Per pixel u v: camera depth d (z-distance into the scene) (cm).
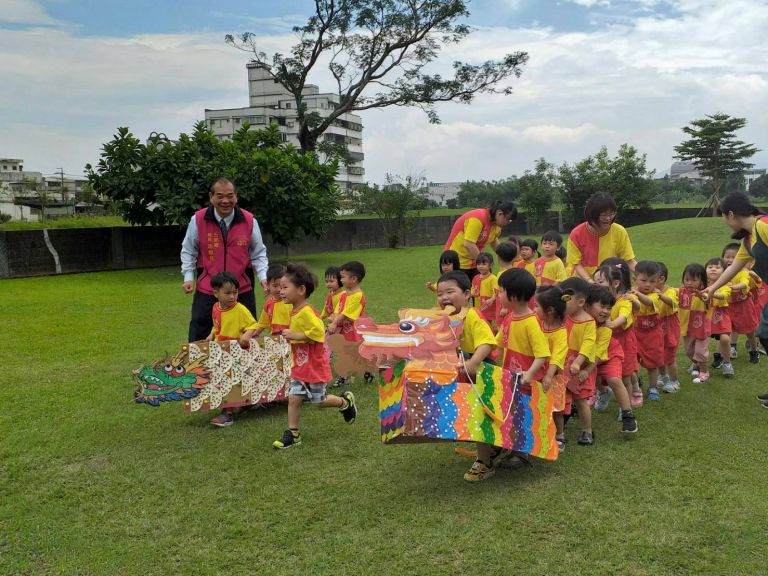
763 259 539
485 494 387
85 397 584
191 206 1584
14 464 436
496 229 746
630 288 536
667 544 326
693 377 645
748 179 6562
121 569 312
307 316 471
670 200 6003
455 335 398
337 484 404
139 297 1226
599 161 3491
